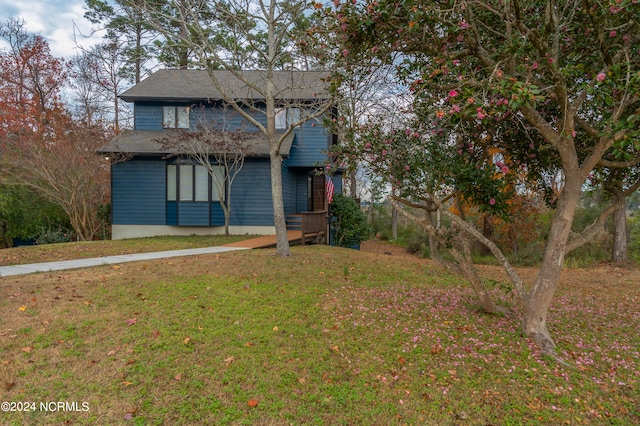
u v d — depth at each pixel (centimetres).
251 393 340
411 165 467
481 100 369
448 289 742
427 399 342
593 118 490
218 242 1225
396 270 898
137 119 1570
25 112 1784
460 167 453
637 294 772
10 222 1577
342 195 1750
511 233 1541
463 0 387
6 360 367
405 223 3016
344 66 523
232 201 1488
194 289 610
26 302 522
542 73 407
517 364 402
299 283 692
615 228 1328
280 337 451
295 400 334
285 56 983
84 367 363
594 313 612
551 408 332
